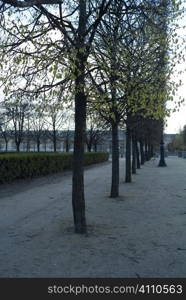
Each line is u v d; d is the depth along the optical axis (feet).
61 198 42.06
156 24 26.96
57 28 22.94
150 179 65.77
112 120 40.63
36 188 51.96
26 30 22.36
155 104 27.17
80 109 24.88
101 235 24.36
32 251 20.63
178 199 40.81
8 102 26.32
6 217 30.58
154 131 91.81
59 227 26.68
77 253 20.25
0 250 20.88
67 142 162.50
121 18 26.14
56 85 24.95
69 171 86.07
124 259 19.26
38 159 65.72
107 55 25.31
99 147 242.99
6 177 52.65
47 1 21.29
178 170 92.79
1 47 22.40
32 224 27.81
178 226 27.27
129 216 30.99
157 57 28.53
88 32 24.09
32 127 153.28
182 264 18.53
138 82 26.61
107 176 75.77
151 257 19.65
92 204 37.19
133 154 79.82
